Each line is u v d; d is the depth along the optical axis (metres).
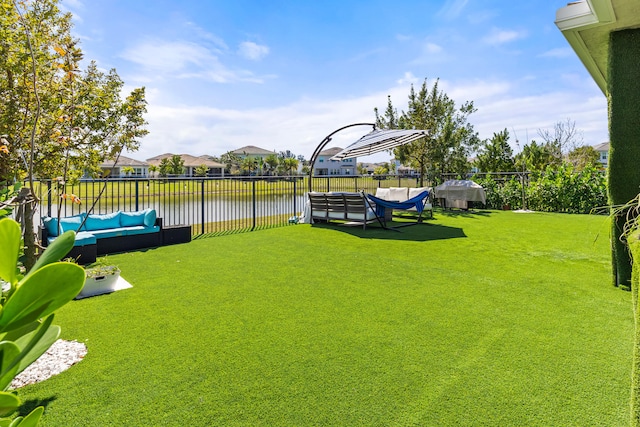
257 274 4.57
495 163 18.03
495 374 2.22
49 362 2.39
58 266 0.58
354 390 2.07
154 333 2.86
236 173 55.84
